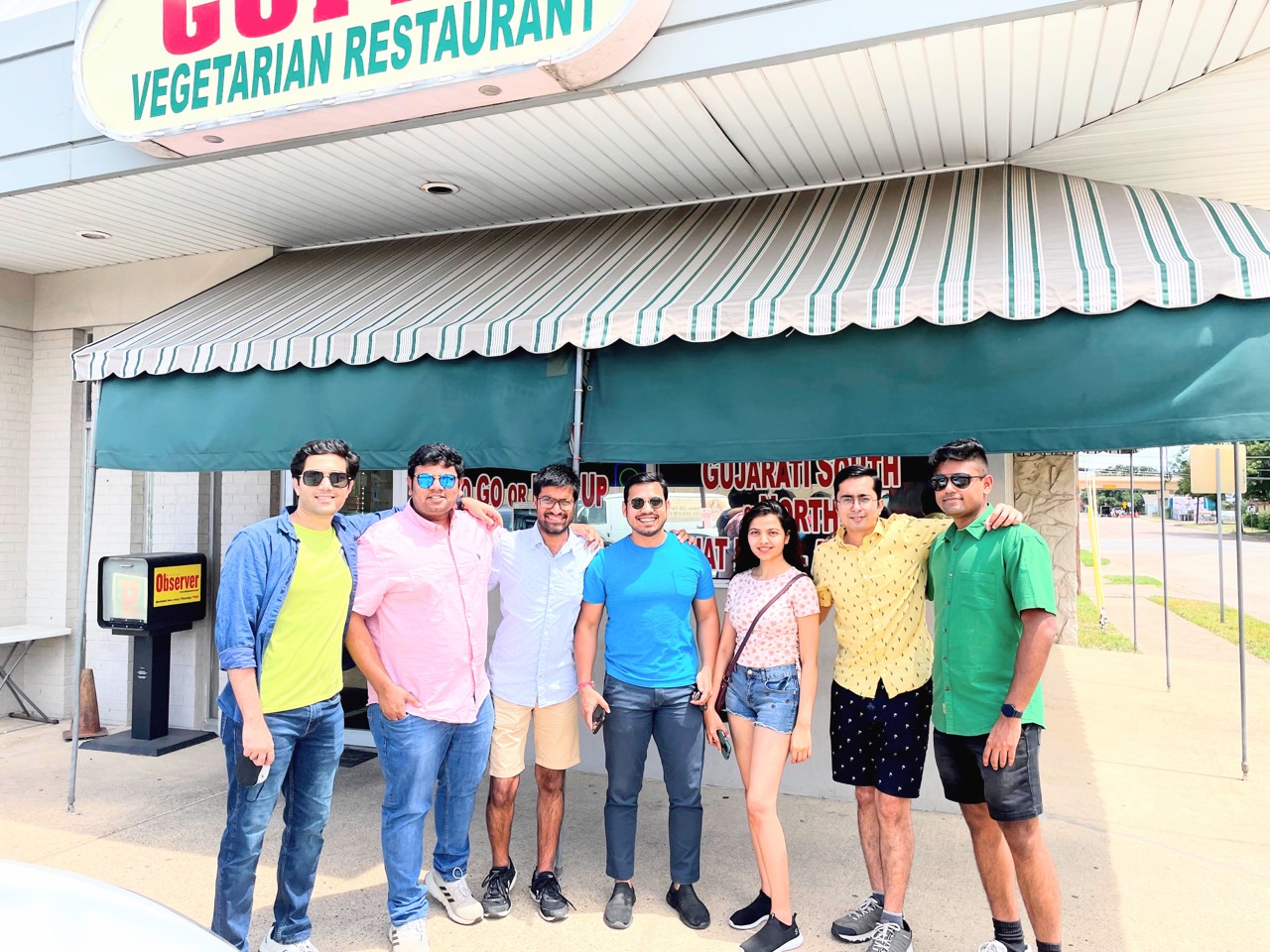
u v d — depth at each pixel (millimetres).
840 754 3969
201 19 5168
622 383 4668
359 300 5734
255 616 3406
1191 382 3715
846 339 4281
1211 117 4637
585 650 4180
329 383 5164
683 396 4551
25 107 6035
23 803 5695
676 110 4797
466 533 3982
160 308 7715
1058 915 3385
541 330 4574
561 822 4293
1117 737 7449
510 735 4191
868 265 4449
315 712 3562
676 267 5078
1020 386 3982
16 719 7824
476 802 5762
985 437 4020
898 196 5438
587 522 6293
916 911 4168
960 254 4312
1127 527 57656
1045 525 12727
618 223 6301
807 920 4090
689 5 4367
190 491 7598
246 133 5176
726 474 5945
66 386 8000
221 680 7574
